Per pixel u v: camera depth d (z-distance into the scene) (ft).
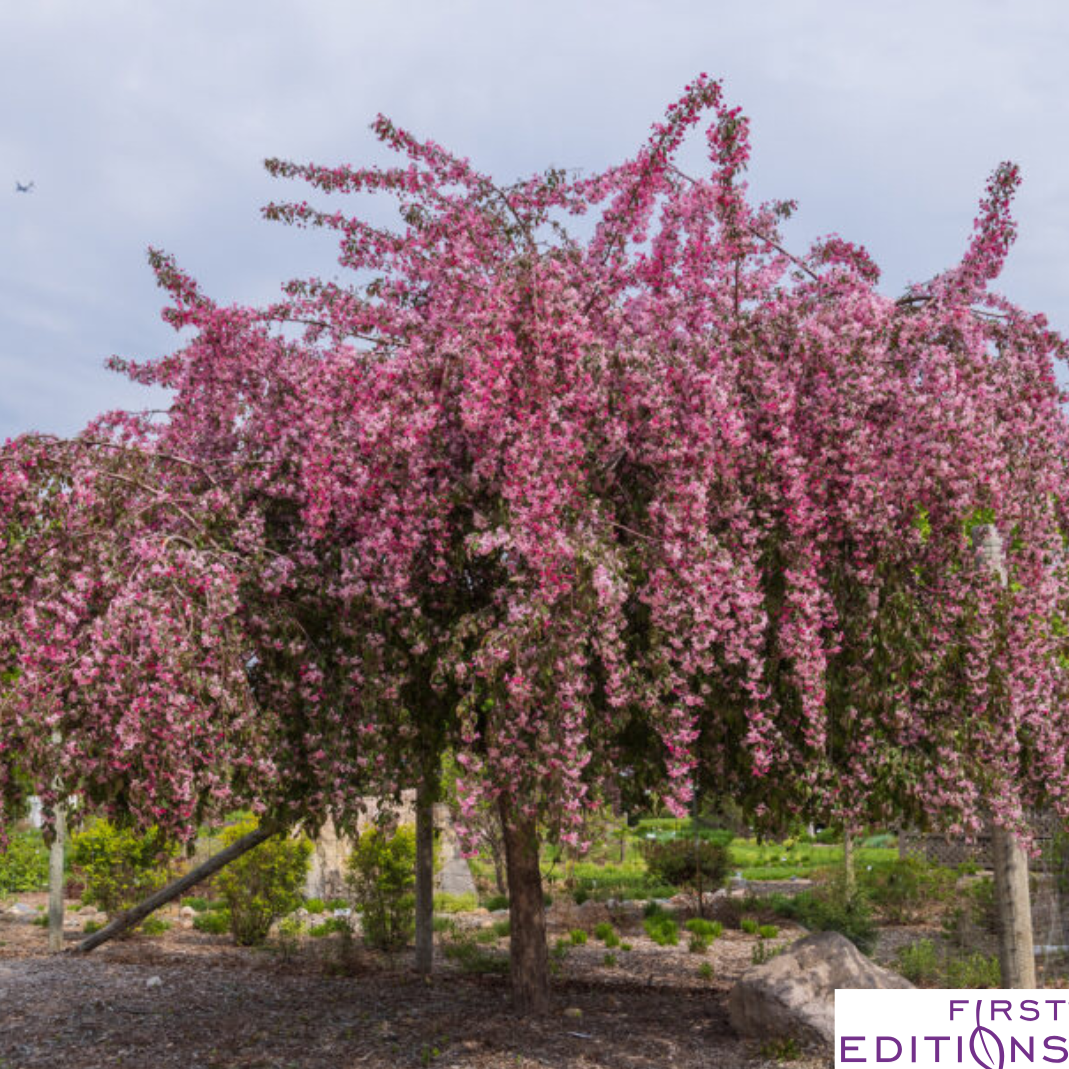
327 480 20.59
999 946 27.86
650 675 21.43
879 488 20.97
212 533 22.35
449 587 21.88
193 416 24.31
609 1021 26.07
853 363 21.33
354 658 21.70
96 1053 24.45
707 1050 23.47
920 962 33.30
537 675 20.04
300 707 22.45
